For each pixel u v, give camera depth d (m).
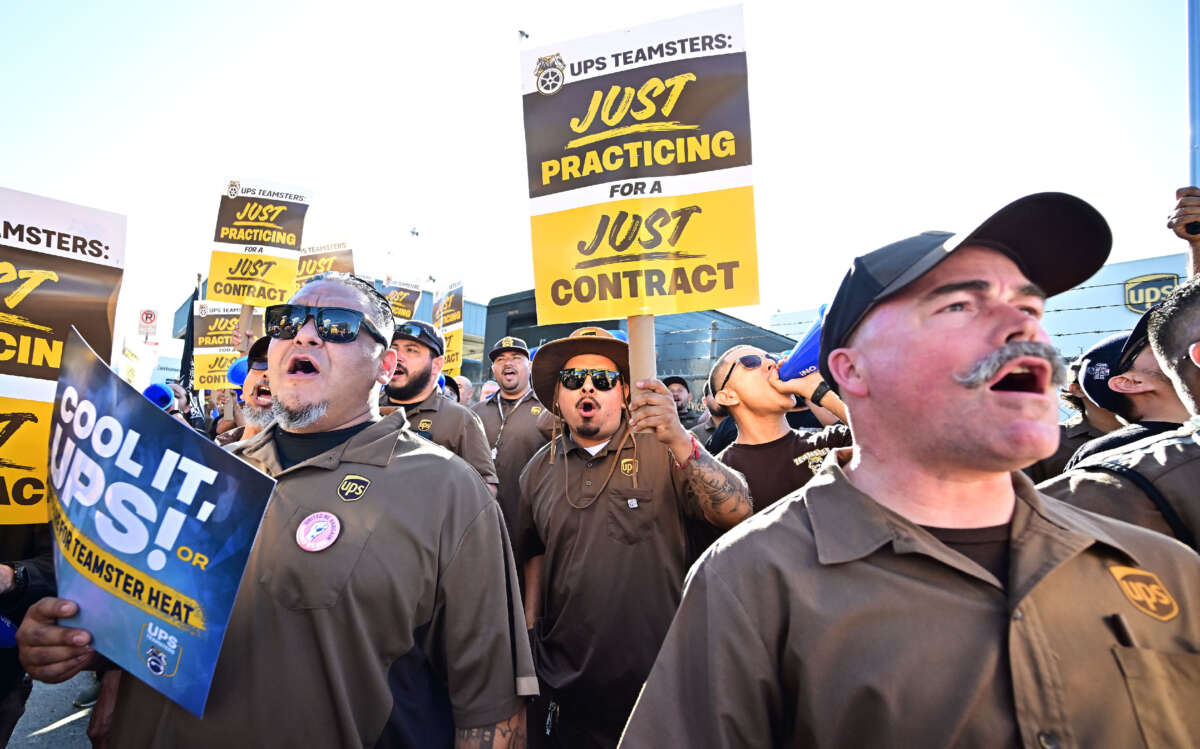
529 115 2.16
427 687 1.49
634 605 2.36
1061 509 1.04
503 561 1.63
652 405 2.00
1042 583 0.89
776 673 0.96
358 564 1.42
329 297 1.71
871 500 1.00
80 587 1.32
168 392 4.81
